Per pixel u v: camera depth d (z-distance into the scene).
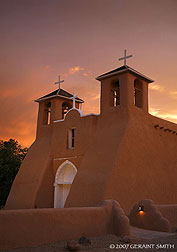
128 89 18.05
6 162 29.44
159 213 11.88
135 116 18.05
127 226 9.93
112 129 17.66
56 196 20.03
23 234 7.53
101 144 17.42
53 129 21.62
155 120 20.17
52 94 23.53
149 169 17.83
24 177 20.95
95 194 15.25
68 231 8.68
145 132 18.56
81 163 17.55
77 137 19.48
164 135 20.75
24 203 19.53
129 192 15.89
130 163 16.52
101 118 18.86
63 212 8.71
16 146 32.00
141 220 12.30
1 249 7.00
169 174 19.67
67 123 20.67
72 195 16.47
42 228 8.01
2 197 27.92
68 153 19.77
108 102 18.89
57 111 22.72
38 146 22.27
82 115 19.64
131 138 17.05
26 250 7.20
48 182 20.20
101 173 15.74
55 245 7.87
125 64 19.19
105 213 10.06
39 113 23.89
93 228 9.48
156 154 19.00
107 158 16.19
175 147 21.72
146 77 19.52
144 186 17.00
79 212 9.19
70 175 20.22
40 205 19.34
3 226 7.16
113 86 19.80
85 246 8.04
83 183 16.28
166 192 18.75
